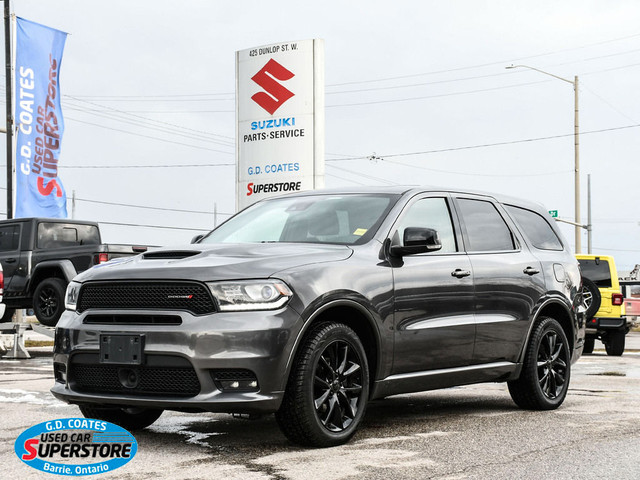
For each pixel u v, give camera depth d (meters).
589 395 8.60
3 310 12.51
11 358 14.20
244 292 5.13
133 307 5.32
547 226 8.06
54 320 14.20
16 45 21.89
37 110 22.38
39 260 14.87
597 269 17.38
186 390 5.14
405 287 6.00
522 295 7.15
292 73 20.42
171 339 5.09
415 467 4.87
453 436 5.96
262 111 20.77
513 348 7.05
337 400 5.50
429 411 7.33
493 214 7.33
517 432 6.15
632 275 31.48
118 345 5.25
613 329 16.94
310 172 20.30
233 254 5.52
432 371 6.30
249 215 6.93
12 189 24.02
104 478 4.57
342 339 5.49
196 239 6.87
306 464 4.92
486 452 5.35
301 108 20.34
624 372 11.73
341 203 6.54
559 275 7.75
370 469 4.80
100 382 5.44
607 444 5.66
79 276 5.75
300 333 5.20
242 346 5.03
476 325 6.60
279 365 5.11
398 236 6.18
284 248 5.73
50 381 9.71
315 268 5.46
